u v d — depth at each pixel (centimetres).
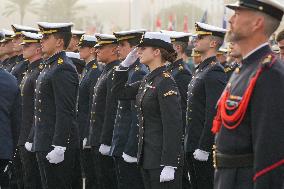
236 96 1331
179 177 1934
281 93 1270
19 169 2797
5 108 2031
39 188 2547
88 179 2828
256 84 1288
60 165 2323
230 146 1327
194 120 2341
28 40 2619
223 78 2311
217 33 2353
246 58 1349
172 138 1897
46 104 2320
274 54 1327
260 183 1261
